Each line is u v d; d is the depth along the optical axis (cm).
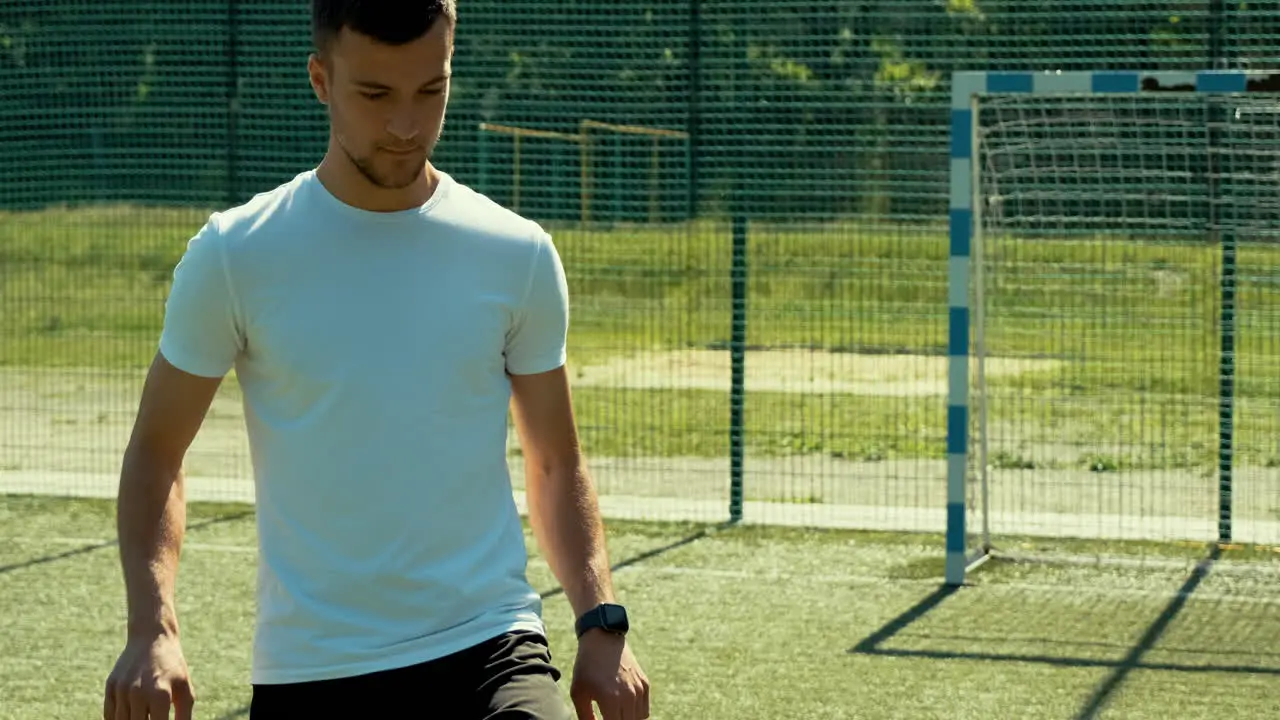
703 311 1119
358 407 204
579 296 968
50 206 979
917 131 810
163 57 874
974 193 662
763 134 862
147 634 197
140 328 1127
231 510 769
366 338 204
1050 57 748
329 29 196
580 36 853
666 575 643
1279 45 707
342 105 198
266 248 205
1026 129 701
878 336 1104
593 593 214
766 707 470
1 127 896
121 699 193
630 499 789
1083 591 618
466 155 872
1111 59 721
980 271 660
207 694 483
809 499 791
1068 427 912
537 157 895
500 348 213
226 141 873
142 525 206
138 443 210
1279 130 668
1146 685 494
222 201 880
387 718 205
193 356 206
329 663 204
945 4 764
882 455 886
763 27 782
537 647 212
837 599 604
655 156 904
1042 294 771
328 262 205
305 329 204
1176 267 757
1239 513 755
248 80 868
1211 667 514
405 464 205
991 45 764
